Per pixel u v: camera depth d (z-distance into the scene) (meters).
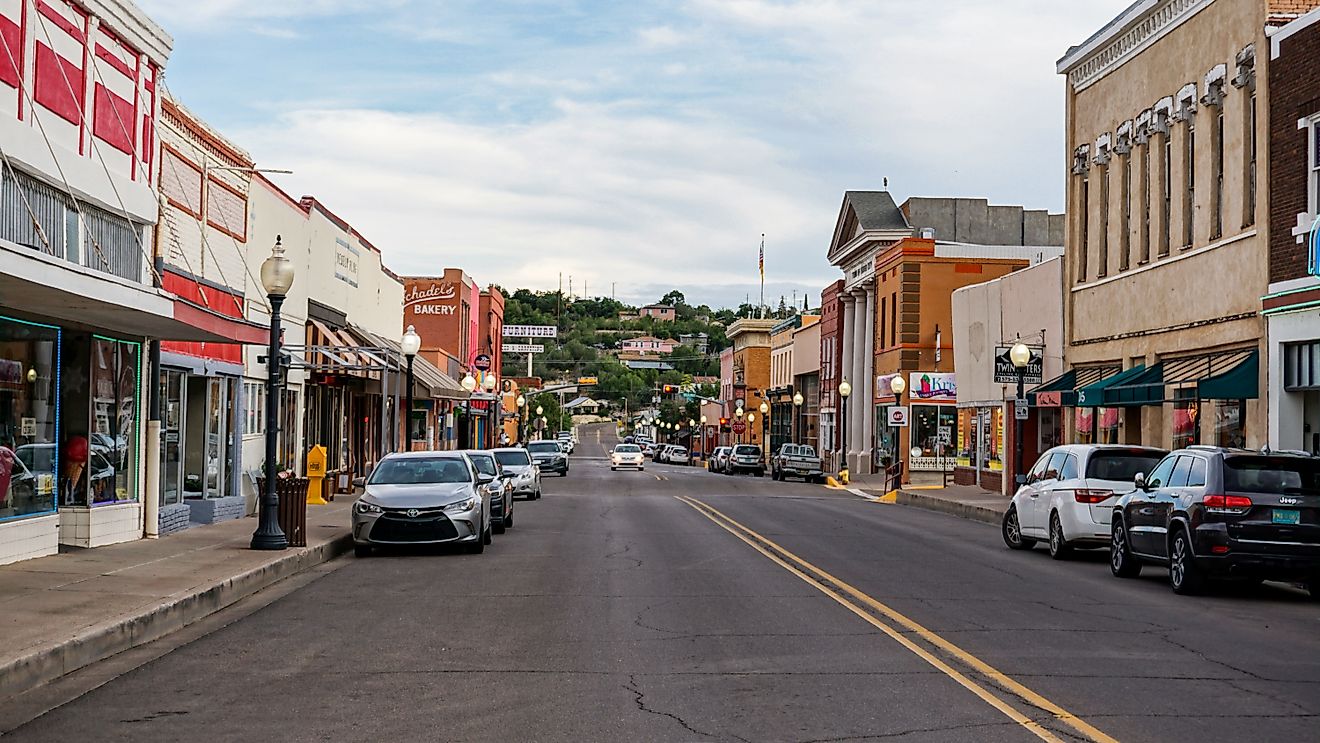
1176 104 30.45
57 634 11.05
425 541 20.33
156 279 20.44
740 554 20.92
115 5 18.61
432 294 66.50
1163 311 31.05
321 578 17.52
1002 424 42.75
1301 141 24.39
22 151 15.81
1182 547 16.27
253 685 10.05
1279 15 25.84
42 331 17.12
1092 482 20.44
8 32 15.77
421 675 10.45
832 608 14.37
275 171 24.33
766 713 8.98
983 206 69.19
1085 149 36.47
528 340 197.62
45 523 17.25
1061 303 37.84
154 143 20.39
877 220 67.94
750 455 71.25
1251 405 26.09
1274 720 8.81
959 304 49.03
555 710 9.12
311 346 29.67
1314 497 15.78
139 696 9.64
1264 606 15.41
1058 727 8.53
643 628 12.91
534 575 17.81
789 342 92.88
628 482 54.84
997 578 17.84
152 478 20.58
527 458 39.53
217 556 17.77
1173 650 11.80
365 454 41.28
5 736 8.37
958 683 10.05
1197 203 29.36
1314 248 22.45
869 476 63.38
